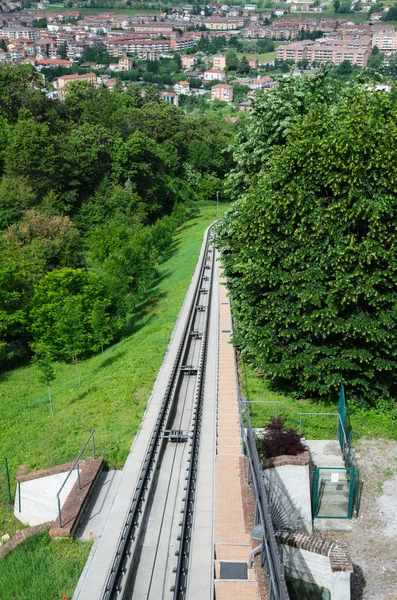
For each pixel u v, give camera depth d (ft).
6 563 64.54
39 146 229.66
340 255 82.28
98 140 262.88
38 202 225.56
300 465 72.08
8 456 91.40
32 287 156.15
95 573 60.29
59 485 77.61
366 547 70.18
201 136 374.63
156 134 353.31
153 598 57.77
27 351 150.30
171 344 127.03
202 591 56.95
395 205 81.46
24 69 312.50
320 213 84.12
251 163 107.45
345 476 75.77
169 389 102.63
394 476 80.59
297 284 87.20
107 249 181.47
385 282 83.05
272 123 102.89
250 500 68.85
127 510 70.23
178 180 336.70
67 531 67.00
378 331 83.76
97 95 336.49
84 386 114.32
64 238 188.03
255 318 96.17
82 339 128.77
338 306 85.51
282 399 98.94
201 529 65.92
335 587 56.80
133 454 83.10
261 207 86.33
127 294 161.58
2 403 116.26
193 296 163.43
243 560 60.90
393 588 64.18
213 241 115.14
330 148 81.71
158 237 239.50
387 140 79.46
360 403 94.12
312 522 73.67
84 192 255.70
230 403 98.32
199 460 80.59
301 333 91.61
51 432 94.68
